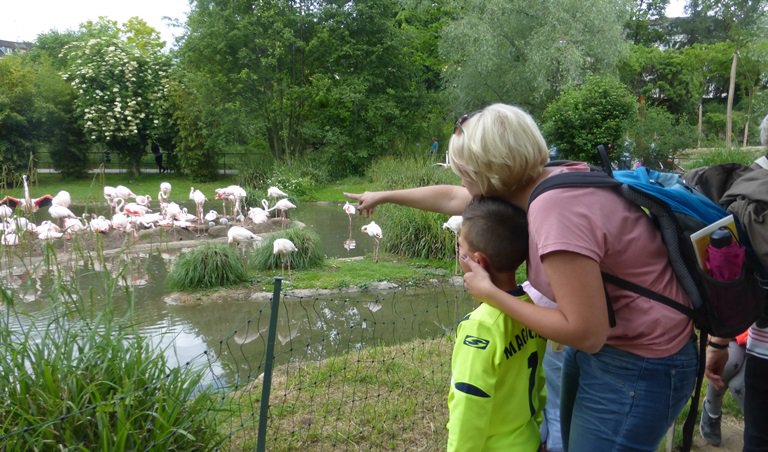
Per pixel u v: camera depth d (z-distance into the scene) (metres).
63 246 8.92
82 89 21.86
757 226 1.88
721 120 31.52
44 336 2.55
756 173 2.02
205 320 6.12
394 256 9.27
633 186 1.57
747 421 2.23
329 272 8.04
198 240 10.49
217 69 21.53
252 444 3.01
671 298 1.60
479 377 1.72
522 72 20.30
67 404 2.34
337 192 18.83
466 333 1.79
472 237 1.78
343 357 4.50
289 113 22.53
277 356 5.05
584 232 1.48
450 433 1.76
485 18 20.38
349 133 22.64
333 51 21.66
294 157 22.03
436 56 28.19
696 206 1.62
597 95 16.14
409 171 16.58
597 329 1.49
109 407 2.29
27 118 20.42
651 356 1.60
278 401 3.62
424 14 29.11
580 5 19.00
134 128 21.66
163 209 12.52
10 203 9.42
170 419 2.44
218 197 12.64
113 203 12.09
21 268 6.03
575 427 1.77
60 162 21.53
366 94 21.95
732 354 2.76
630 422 1.63
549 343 2.72
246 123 21.39
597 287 1.48
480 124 1.64
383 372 4.09
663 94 34.50
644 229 1.58
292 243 7.58
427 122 25.05
